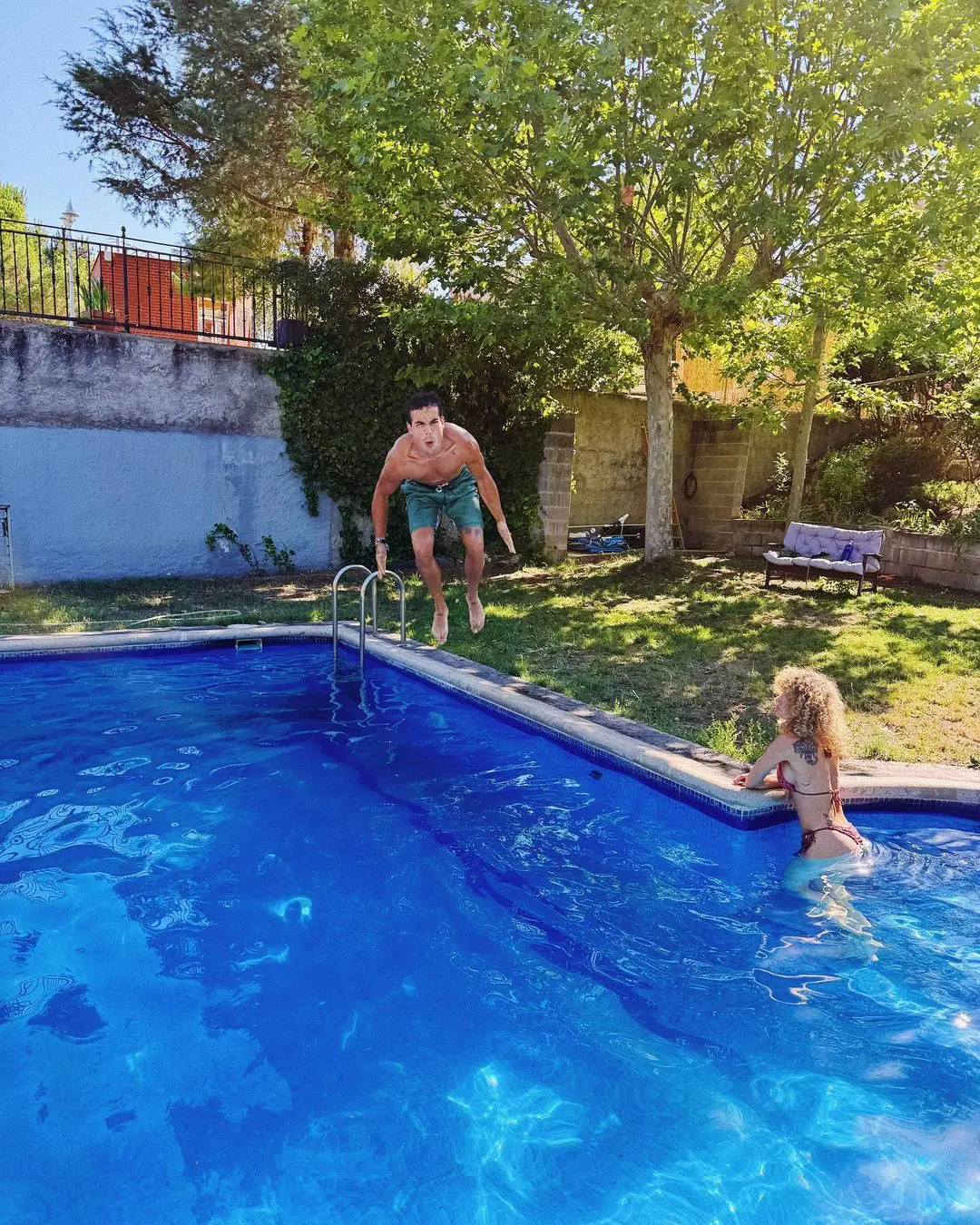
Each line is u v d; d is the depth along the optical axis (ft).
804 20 32.09
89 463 37.52
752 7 30.91
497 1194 8.12
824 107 31.37
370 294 42.63
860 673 24.64
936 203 31.65
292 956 12.10
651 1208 8.04
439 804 17.26
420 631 29.58
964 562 38.06
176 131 51.06
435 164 34.09
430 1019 10.84
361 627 25.02
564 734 19.89
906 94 28.81
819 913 13.42
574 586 39.58
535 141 31.73
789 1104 9.38
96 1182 8.21
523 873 14.62
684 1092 9.62
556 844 15.70
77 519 37.63
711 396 57.00
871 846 15.15
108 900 13.38
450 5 28.48
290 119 49.85
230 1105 9.27
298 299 41.60
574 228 34.01
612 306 35.73
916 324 34.04
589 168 30.55
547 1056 10.18
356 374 42.37
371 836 15.81
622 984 11.64
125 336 37.60
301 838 15.67
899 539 40.98
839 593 37.52
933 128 29.55
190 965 11.81
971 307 33.40
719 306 33.91
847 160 32.01
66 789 17.47
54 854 14.79
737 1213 7.93
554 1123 9.09
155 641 27.14
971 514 40.75
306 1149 8.69
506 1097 9.48
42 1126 8.89
